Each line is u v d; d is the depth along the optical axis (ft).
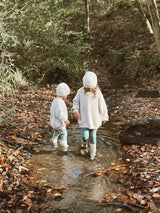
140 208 8.98
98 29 42.88
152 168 11.40
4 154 12.29
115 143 14.74
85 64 32.60
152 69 31.71
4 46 24.25
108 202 9.44
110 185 10.62
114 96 25.72
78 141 15.06
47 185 10.44
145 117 18.13
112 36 40.83
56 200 9.58
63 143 14.28
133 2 46.80
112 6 47.37
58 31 30.58
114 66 35.76
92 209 9.11
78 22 43.47
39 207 9.11
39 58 27.76
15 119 17.15
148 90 24.00
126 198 9.61
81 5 47.21
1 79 21.36
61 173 11.56
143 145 13.93
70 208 9.15
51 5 29.94
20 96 22.03
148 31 39.04
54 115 13.88
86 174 11.49
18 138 14.57
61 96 13.73
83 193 10.08
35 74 27.99
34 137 15.17
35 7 27.07
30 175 11.25
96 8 47.85
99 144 14.65
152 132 15.02
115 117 19.29
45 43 28.37
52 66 27.68
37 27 27.20
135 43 37.70
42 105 20.83
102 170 11.82
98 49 39.09
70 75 28.78
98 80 30.94
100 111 13.25
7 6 24.86
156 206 8.99
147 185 10.21
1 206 9.01
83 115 13.04
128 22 42.75
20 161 12.28
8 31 24.13
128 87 28.94
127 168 11.91
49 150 13.83
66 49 29.25
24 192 9.87
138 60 33.86
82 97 12.92
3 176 10.63
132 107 20.97
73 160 12.81
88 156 13.24
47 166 12.15
